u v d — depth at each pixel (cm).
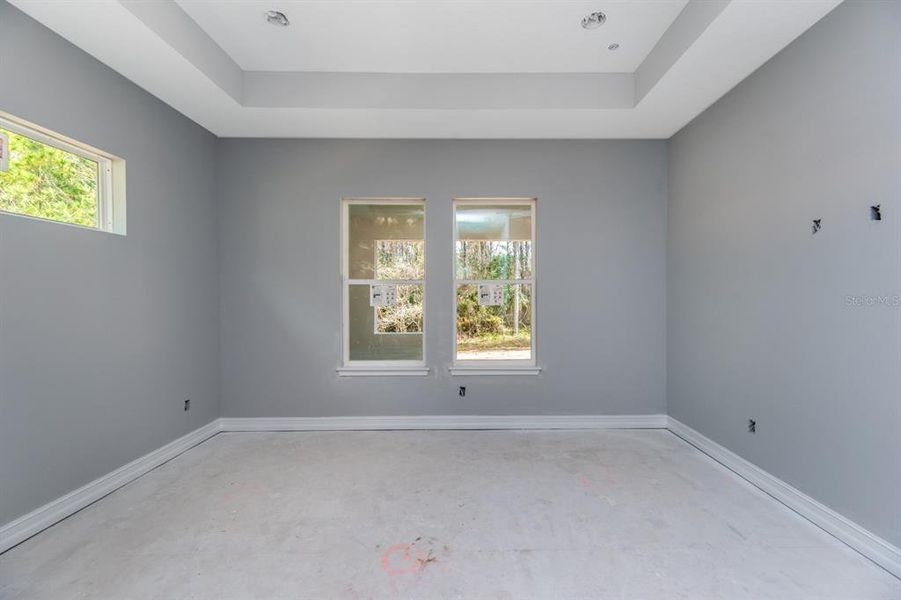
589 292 348
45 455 201
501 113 295
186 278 303
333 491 236
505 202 357
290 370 345
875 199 171
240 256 343
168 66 234
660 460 279
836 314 189
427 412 348
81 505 217
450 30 241
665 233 347
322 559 176
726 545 184
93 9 186
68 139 212
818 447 200
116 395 241
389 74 288
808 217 204
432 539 189
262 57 270
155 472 262
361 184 344
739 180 255
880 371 170
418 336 357
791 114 213
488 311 359
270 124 315
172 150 287
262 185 342
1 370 183
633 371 349
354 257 356
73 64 212
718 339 278
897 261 163
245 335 344
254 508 218
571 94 288
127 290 249
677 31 229
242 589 158
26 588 159
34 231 196
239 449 302
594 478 252
